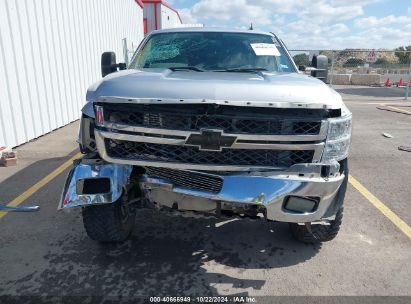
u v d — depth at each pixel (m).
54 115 8.15
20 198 4.40
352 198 4.57
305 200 2.57
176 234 3.58
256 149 2.49
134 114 2.53
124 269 2.99
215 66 3.72
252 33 4.22
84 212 3.05
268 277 2.92
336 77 26.45
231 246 3.38
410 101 15.52
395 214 4.12
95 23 10.62
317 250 3.33
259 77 2.96
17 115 6.71
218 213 2.68
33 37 7.20
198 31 4.19
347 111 2.77
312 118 2.46
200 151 2.52
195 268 3.03
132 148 2.61
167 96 2.42
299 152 2.54
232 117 2.42
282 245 3.41
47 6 7.74
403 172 5.66
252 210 2.64
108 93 2.54
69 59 8.87
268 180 2.47
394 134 8.48
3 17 6.24
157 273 2.95
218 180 2.56
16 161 5.73
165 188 2.64
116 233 3.14
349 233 3.66
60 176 5.20
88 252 3.23
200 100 2.37
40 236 3.50
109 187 2.74
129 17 14.79
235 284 2.83
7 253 3.20
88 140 2.94
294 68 3.87
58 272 2.94
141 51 4.08
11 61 6.49
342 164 2.78
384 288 2.80
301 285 2.82
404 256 3.25
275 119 2.43
